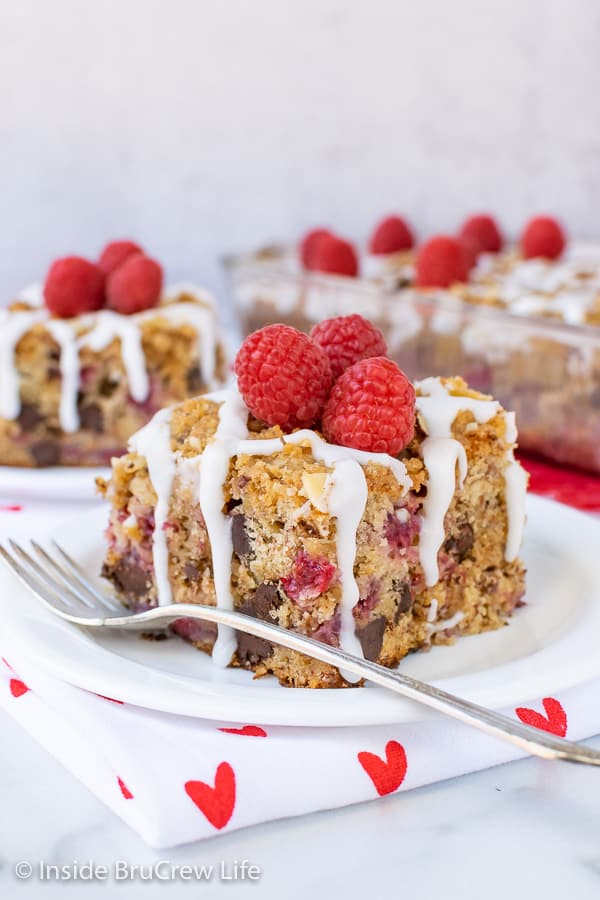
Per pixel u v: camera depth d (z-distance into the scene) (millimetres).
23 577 448
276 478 431
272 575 433
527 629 455
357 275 790
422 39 874
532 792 392
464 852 374
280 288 757
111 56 842
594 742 408
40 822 383
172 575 453
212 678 432
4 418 592
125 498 458
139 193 880
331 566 427
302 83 878
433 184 916
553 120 893
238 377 445
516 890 365
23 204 866
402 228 871
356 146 900
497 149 904
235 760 388
